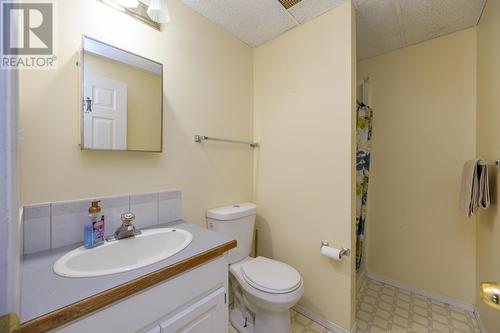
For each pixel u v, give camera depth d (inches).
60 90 37.5
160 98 50.3
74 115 39.0
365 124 78.0
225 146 67.9
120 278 27.0
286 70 69.3
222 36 66.6
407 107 78.7
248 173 76.3
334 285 58.4
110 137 42.6
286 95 69.3
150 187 49.6
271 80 73.4
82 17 39.8
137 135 46.5
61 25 37.5
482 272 59.1
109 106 42.6
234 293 62.7
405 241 78.6
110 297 24.3
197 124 59.6
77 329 22.5
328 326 59.1
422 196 75.7
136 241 41.0
